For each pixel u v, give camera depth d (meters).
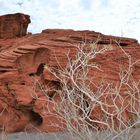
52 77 16.70
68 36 19.22
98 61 17.38
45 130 15.56
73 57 17.28
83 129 5.93
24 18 32.47
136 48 19.48
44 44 18.42
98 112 11.17
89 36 20.05
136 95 10.21
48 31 22.88
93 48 7.00
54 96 16.30
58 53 17.48
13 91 17.34
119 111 5.78
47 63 17.42
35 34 24.00
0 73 18.42
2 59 18.69
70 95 6.57
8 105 17.47
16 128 17.00
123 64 17.77
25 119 17.17
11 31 31.88
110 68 17.27
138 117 5.71
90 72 16.48
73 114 6.04
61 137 8.59
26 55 18.48
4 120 17.16
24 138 13.46
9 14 32.31
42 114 16.09
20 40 23.42
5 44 23.62
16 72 18.03
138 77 17.30
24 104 16.84
